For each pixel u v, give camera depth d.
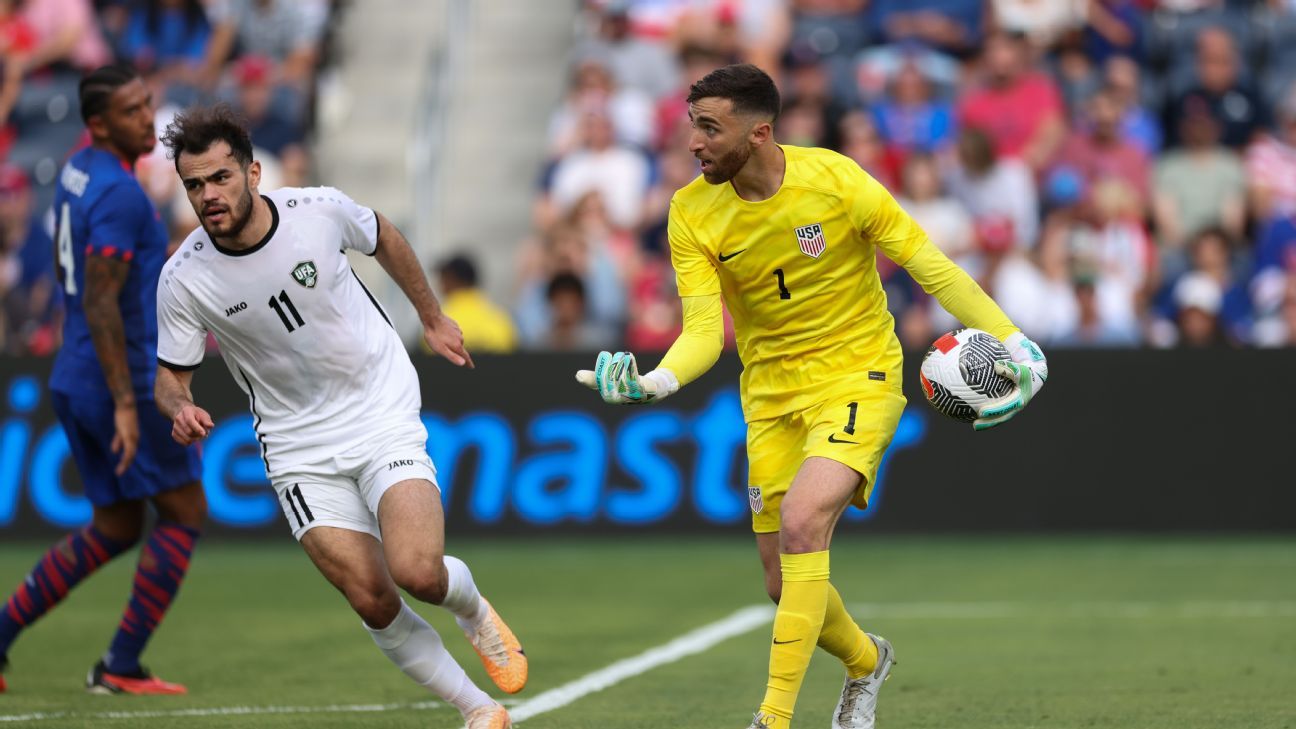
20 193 52.50
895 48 55.88
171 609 32.38
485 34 61.56
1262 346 40.62
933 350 18.31
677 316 46.06
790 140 50.56
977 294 18.05
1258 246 48.72
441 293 46.28
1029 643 27.23
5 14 56.72
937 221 47.69
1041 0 55.41
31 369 40.59
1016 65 52.12
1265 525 40.56
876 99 53.69
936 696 22.25
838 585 34.78
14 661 26.28
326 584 35.91
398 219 56.50
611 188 51.47
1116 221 47.66
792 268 17.95
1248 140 52.12
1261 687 22.69
